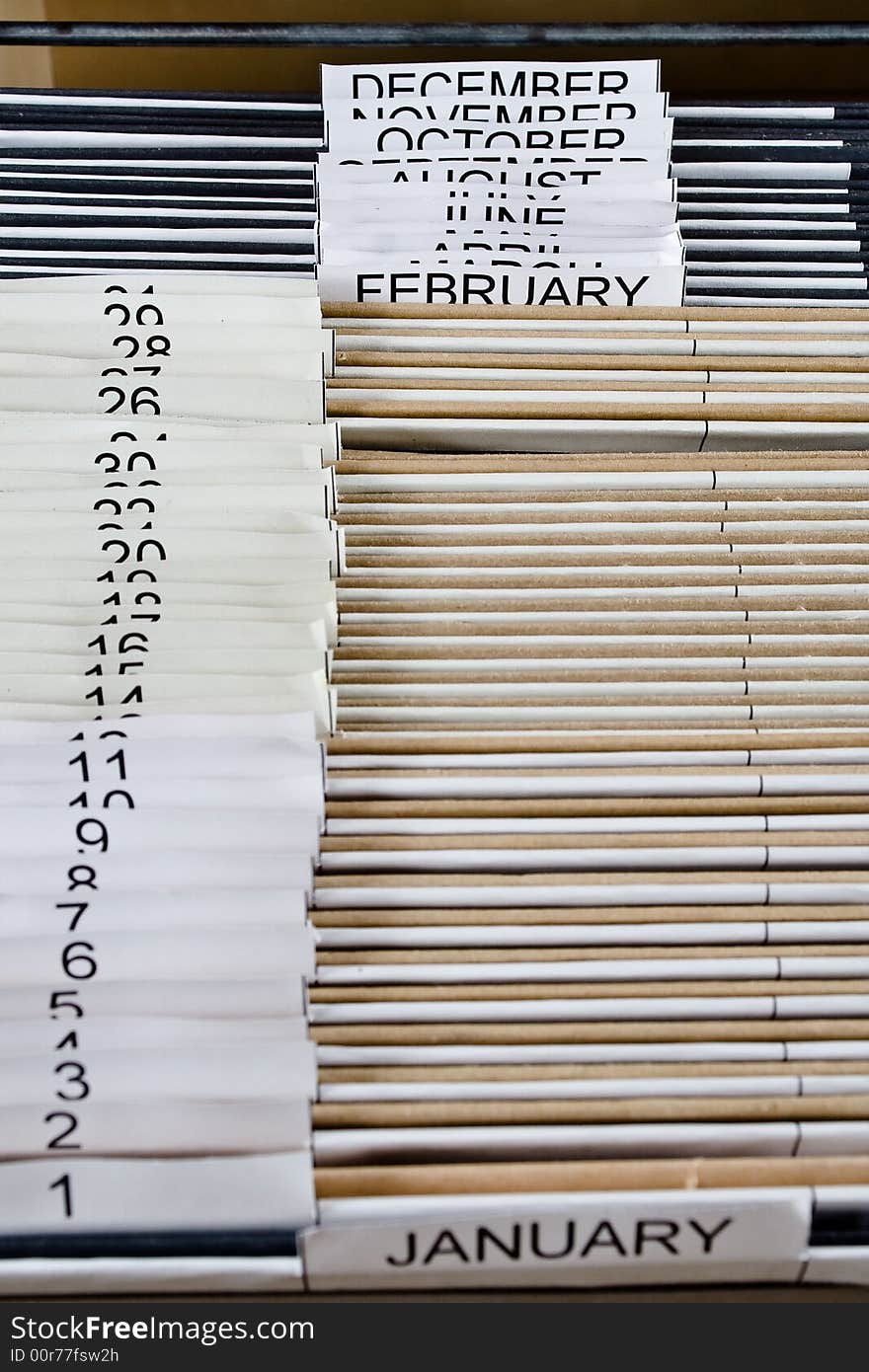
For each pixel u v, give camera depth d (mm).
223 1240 755
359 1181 756
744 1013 828
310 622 876
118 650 873
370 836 872
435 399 986
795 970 838
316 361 939
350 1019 822
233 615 885
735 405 993
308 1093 783
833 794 899
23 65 1257
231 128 1086
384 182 1061
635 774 887
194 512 902
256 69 1278
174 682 863
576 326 1017
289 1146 774
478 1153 780
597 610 951
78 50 1243
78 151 1076
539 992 829
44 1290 759
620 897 858
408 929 842
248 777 839
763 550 967
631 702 927
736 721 922
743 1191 748
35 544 893
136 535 895
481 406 986
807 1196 742
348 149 1076
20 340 937
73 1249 755
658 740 897
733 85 1310
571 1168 758
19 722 824
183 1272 751
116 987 793
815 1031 819
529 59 1268
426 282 1021
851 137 1095
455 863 868
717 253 1055
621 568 957
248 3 1193
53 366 929
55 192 1059
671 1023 823
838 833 875
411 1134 773
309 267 1030
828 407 993
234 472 915
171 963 807
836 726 917
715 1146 778
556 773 888
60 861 819
